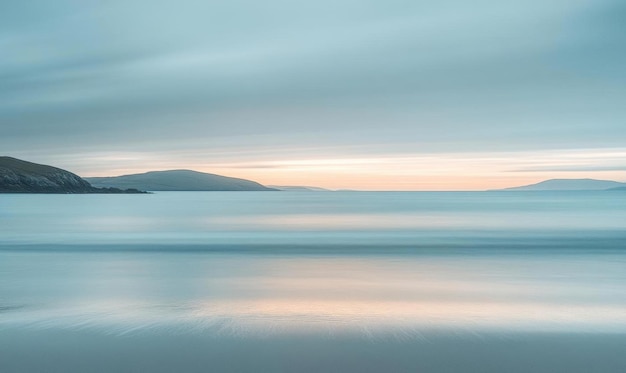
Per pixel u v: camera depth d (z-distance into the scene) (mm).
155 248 33906
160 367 9594
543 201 174000
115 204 143000
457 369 9500
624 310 14711
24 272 23297
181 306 15242
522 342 11148
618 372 9398
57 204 136875
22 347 10797
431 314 14047
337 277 21859
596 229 49219
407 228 52969
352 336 11617
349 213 93562
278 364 9750
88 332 11977
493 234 44188
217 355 10258
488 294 17641
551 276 21938
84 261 27500
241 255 30281
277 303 15820
